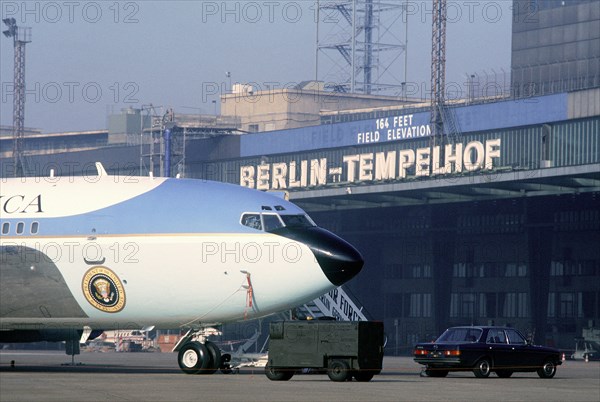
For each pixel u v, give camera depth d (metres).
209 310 80.25
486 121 190.50
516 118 187.00
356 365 72.38
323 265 78.81
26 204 82.44
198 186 82.81
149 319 81.44
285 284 79.25
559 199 199.50
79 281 80.75
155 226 80.19
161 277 79.69
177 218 80.31
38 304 81.69
